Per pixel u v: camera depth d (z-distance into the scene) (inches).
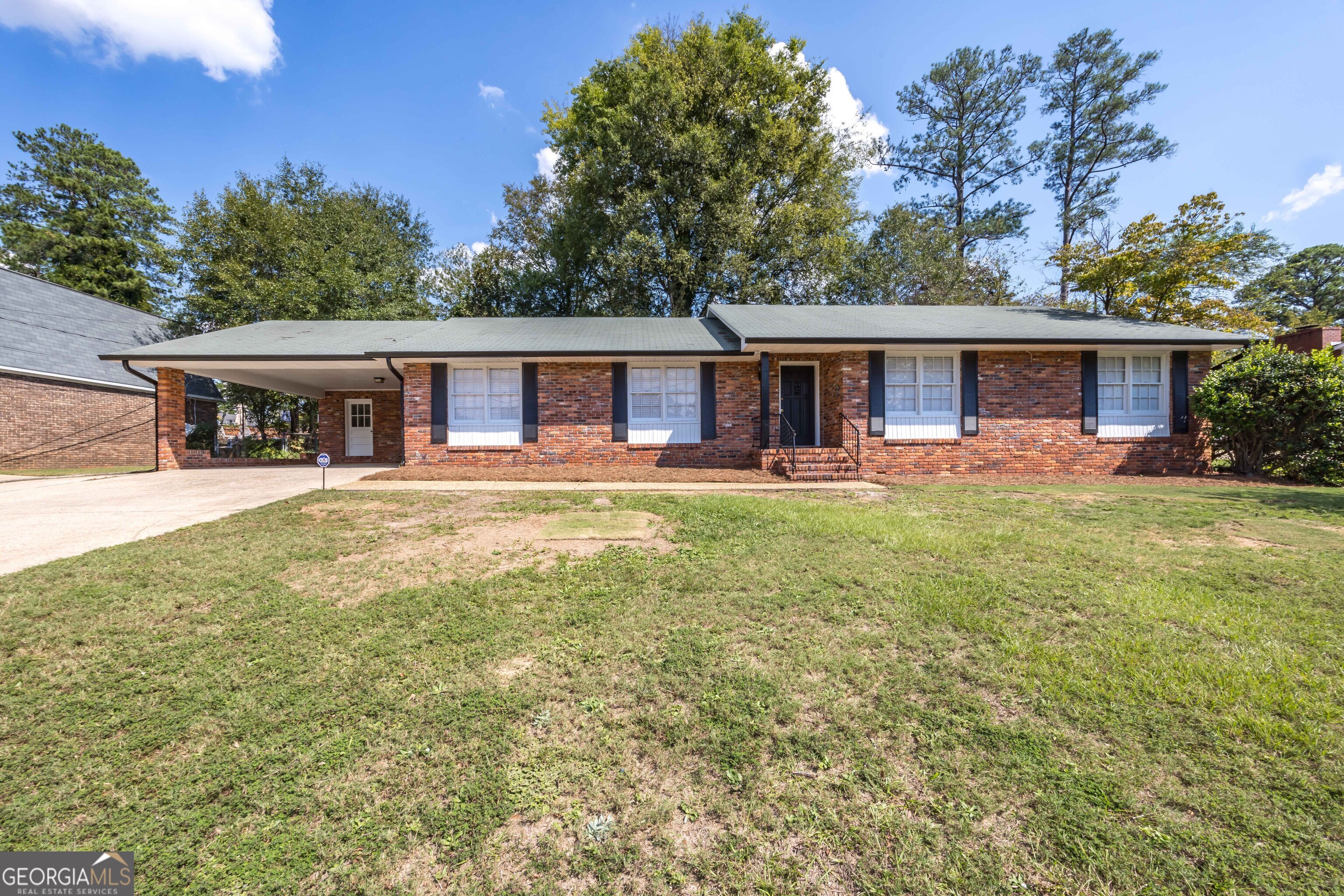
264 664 131.1
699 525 254.4
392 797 90.8
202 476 446.0
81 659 133.7
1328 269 1542.8
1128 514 287.4
